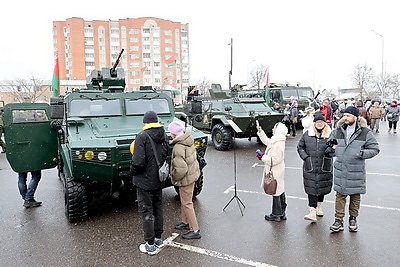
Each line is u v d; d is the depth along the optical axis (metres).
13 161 5.55
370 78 53.47
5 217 5.32
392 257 3.82
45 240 4.44
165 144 4.04
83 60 61.12
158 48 63.00
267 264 3.72
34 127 5.64
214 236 4.46
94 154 4.61
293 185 6.80
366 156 4.18
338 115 15.34
